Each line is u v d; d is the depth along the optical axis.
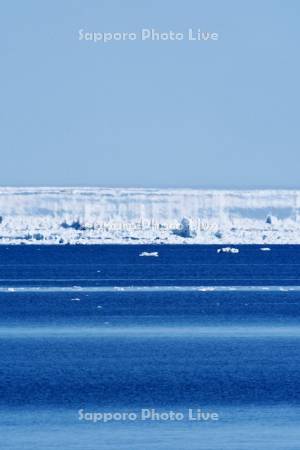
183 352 179.12
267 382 150.75
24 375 156.62
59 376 155.50
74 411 132.38
